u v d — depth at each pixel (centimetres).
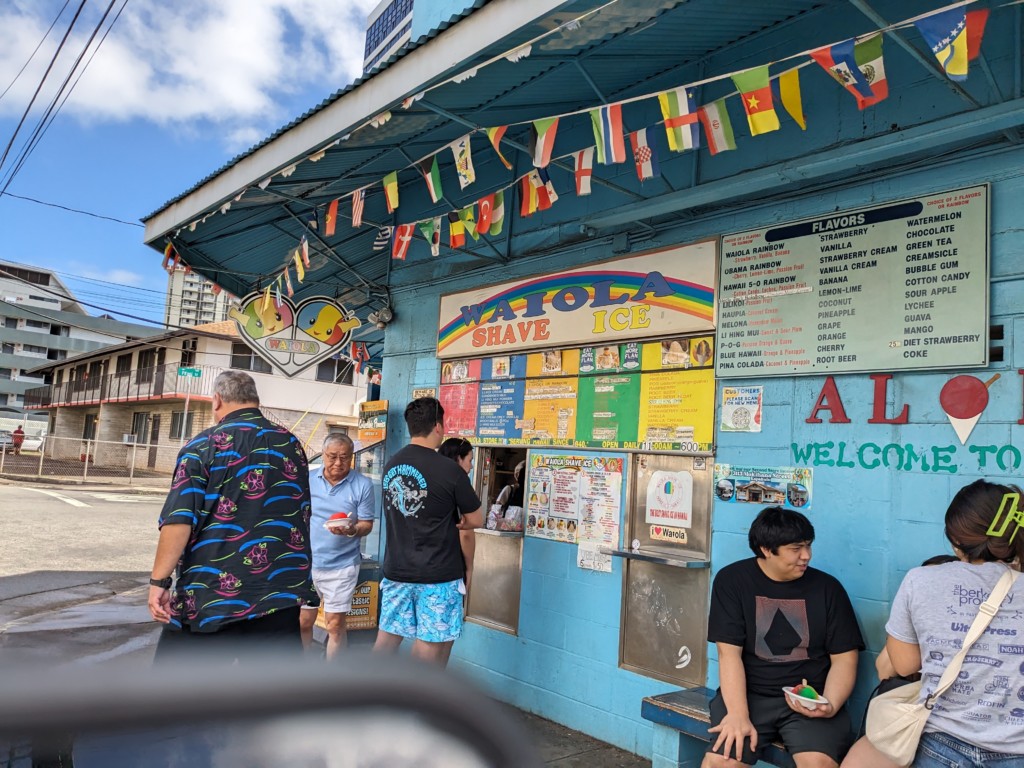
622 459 435
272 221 610
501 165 545
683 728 328
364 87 378
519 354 508
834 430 347
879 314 335
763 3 339
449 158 555
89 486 2138
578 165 329
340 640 468
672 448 408
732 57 395
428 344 591
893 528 324
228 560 288
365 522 460
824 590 313
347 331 683
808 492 352
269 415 2705
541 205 357
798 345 360
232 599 284
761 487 369
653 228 429
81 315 7438
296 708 45
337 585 464
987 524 236
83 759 38
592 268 463
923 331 321
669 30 349
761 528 312
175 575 329
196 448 293
